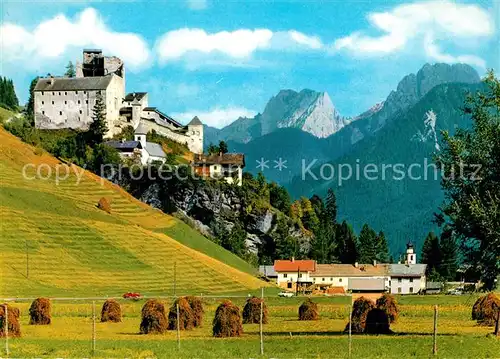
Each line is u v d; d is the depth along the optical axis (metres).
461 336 79.44
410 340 75.94
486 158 80.81
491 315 95.00
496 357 67.06
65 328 93.94
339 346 72.44
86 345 73.00
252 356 66.50
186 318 91.75
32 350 69.19
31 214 199.62
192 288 180.62
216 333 83.31
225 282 194.25
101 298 139.88
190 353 67.69
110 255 191.75
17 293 146.50
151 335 84.94
